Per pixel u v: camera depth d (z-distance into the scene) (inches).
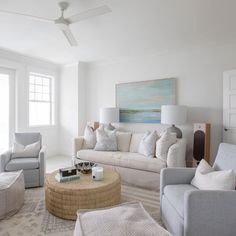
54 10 102.0
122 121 191.6
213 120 150.5
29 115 197.3
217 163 83.9
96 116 211.5
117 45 155.7
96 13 87.7
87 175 103.7
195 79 157.2
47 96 217.2
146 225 52.6
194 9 101.4
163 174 85.0
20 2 94.7
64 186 88.5
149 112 176.2
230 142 141.0
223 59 146.2
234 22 116.1
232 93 140.5
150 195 115.4
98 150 155.4
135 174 130.1
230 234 59.9
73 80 211.0
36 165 126.1
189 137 159.6
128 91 187.5
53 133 217.2
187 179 86.0
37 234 76.9
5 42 149.2
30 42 149.3
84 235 49.1
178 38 140.9
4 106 177.0
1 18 110.3
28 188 124.6
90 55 183.0
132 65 187.3
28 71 190.5
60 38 140.9
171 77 167.3
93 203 86.4
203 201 59.5
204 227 59.4
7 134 178.5
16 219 87.5
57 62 208.7
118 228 50.3
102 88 206.8
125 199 109.8
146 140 140.3
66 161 191.8
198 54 155.7
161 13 105.2
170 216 72.4
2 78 175.2
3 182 92.6
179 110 143.3
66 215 86.4
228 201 59.8
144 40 144.7
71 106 213.2
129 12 103.9
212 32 130.3
